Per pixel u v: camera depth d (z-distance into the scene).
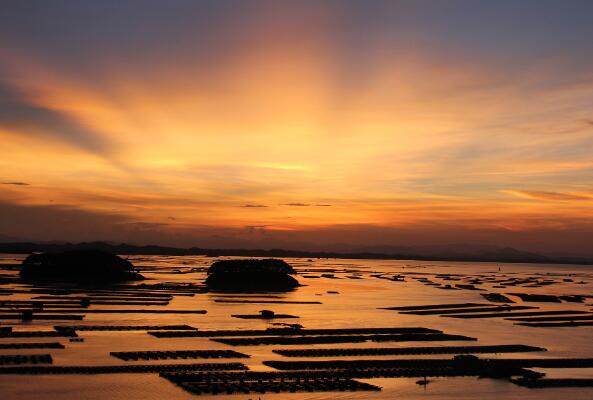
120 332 92.56
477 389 64.38
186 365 69.50
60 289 167.62
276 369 70.25
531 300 186.62
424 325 115.12
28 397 55.44
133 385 60.34
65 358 71.38
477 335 104.00
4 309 114.75
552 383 67.12
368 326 110.88
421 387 64.44
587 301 190.00
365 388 62.66
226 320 112.12
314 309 138.75
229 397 57.41
